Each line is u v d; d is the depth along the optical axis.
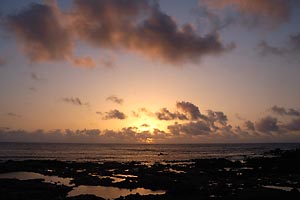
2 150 167.62
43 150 175.25
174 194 42.31
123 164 86.94
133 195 40.72
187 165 86.00
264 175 63.56
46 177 59.56
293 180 57.12
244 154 155.38
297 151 106.81
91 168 75.62
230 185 50.31
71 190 46.25
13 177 59.06
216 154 156.00
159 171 69.94
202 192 43.47
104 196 42.41
